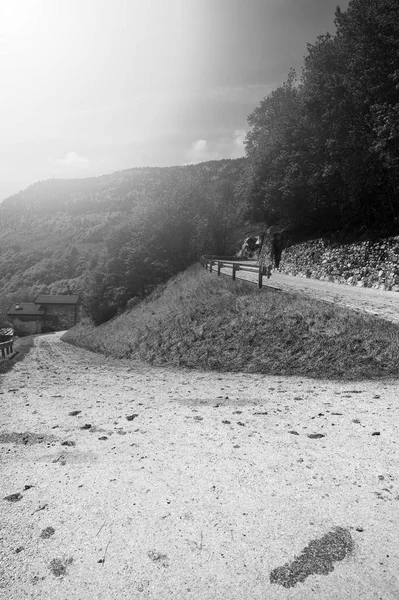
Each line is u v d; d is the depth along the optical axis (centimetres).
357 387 856
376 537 336
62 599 282
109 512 386
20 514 387
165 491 423
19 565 317
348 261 2261
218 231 5006
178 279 2945
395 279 1850
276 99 3553
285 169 2908
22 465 507
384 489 411
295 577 296
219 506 390
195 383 1038
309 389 870
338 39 2347
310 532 345
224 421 652
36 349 2816
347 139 2102
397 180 1989
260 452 516
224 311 1577
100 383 1139
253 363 1160
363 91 2033
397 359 954
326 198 2677
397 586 286
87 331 3466
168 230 3547
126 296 3244
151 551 328
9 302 10862
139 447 554
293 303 1451
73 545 338
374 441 537
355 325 1148
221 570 304
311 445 533
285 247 3338
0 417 754
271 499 399
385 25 1898
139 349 1672
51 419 720
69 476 468
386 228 2120
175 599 279
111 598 281
